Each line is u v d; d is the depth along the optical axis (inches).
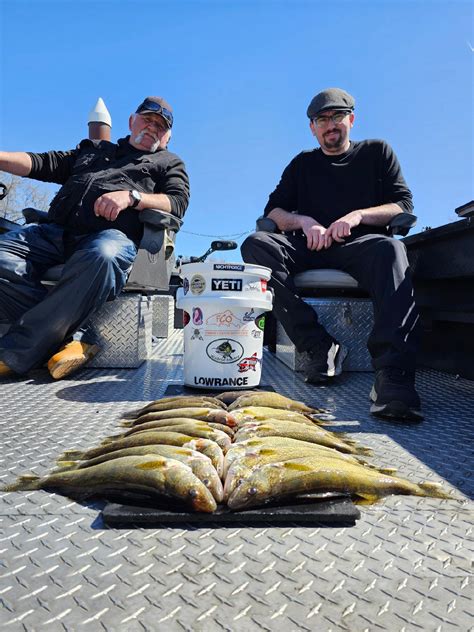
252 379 102.7
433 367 131.1
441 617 33.1
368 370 126.8
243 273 99.4
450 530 45.5
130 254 120.0
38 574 37.7
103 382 110.4
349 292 134.5
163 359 145.4
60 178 141.5
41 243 124.2
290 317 115.4
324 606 34.2
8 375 113.6
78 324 115.1
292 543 42.9
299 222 125.0
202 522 46.6
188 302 102.1
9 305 120.3
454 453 66.0
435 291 129.3
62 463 61.0
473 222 96.3
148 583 36.7
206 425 67.0
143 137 135.3
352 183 130.5
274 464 51.8
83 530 44.9
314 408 89.4
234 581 37.1
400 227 118.3
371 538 43.9
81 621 32.4
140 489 49.5
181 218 138.6
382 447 68.2
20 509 49.0
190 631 31.5
